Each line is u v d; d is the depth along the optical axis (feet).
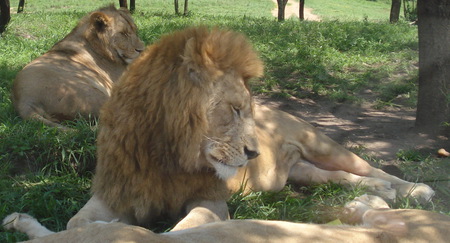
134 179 11.82
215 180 12.42
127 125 11.63
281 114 16.71
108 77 22.52
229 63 11.34
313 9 137.28
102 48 22.58
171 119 11.32
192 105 11.15
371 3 170.30
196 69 11.13
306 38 40.57
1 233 11.70
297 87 27.55
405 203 14.78
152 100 11.50
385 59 34.47
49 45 34.09
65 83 19.17
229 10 119.65
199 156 11.57
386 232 9.32
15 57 30.35
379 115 23.75
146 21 55.16
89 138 16.79
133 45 23.18
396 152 18.90
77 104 18.90
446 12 19.88
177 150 11.53
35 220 12.07
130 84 11.80
